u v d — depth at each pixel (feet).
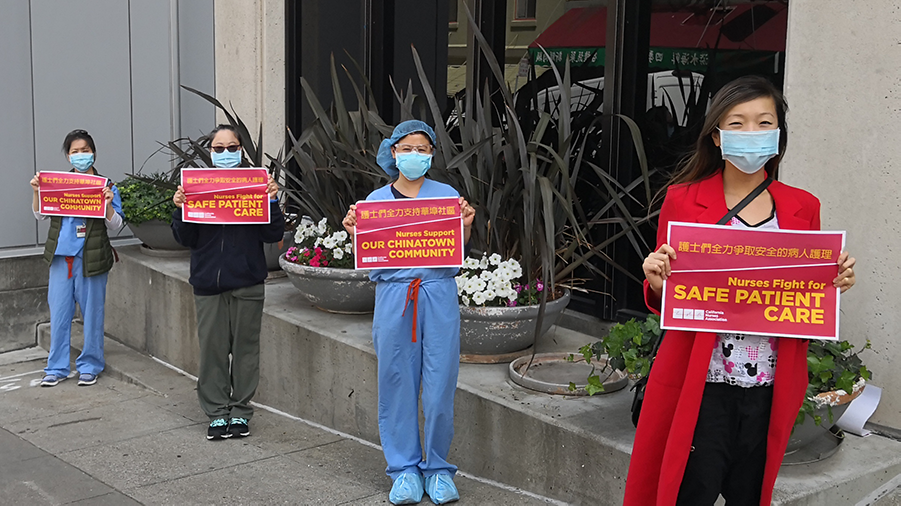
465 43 21.70
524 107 20.13
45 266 25.35
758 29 15.51
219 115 27.48
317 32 25.08
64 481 14.73
